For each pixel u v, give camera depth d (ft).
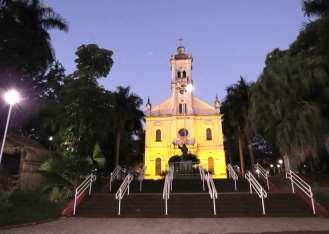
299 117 67.05
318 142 66.33
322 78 69.51
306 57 77.87
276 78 72.59
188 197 51.01
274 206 47.85
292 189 55.83
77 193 51.08
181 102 169.89
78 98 75.66
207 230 33.50
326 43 75.56
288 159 73.26
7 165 73.20
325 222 38.52
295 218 42.45
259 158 180.65
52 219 42.50
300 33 85.66
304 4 83.20
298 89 70.64
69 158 60.39
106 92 82.02
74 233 32.14
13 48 81.25
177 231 33.09
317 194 53.93
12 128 90.27
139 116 134.92
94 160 68.18
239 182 70.95
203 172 74.23
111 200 51.49
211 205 48.29
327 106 70.79
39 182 72.02
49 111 82.28
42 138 117.70
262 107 74.64
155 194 52.65
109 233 32.14
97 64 81.51
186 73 178.40
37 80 100.42
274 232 31.48
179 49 188.75
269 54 94.58
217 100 170.09
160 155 160.04
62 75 112.27
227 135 154.20
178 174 94.79
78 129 74.54
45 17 96.84
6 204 43.09
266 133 76.59
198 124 165.17
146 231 33.24
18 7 89.71
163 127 165.68
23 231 33.17
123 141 132.05
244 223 38.29
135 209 47.85
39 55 88.02
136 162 174.19
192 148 156.66
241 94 124.26
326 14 78.69
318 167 78.02
